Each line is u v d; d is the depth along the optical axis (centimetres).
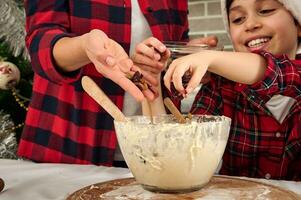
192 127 61
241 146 116
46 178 83
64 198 70
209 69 85
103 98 68
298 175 112
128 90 73
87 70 109
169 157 62
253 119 115
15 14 164
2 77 155
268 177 113
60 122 116
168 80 77
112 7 113
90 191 67
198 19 216
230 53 86
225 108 120
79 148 115
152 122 70
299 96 92
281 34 107
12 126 163
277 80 86
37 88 118
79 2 110
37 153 118
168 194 65
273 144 113
